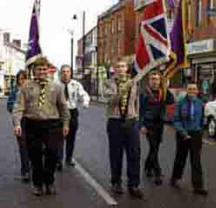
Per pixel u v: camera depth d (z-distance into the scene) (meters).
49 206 7.71
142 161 12.23
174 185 9.32
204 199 8.24
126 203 7.93
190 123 8.86
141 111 9.64
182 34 10.23
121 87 8.59
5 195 8.45
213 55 31.94
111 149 8.70
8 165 11.48
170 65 10.08
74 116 11.44
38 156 8.38
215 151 14.66
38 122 8.21
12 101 10.49
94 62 80.69
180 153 9.18
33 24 12.20
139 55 9.90
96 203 7.93
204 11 33.19
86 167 11.36
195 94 8.95
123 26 62.09
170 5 26.58
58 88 8.27
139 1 50.12
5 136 17.89
